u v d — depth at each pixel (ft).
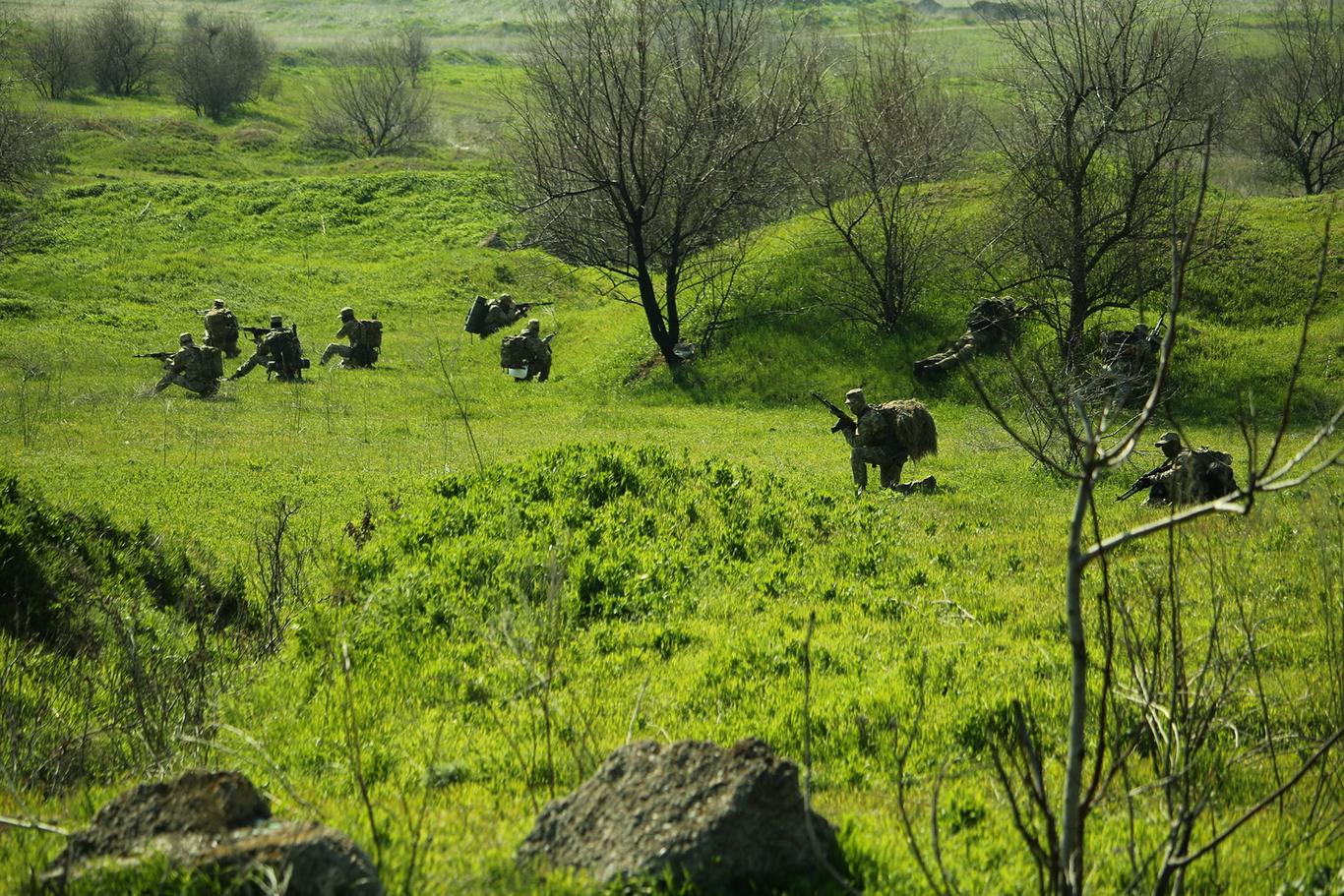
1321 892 24.68
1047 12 155.43
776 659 43.98
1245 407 145.38
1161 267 156.66
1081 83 148.97
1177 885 21.11
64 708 40.91
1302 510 58.13
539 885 23.04
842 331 176.65
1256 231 179.42
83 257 247.50
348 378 175.32
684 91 175.11
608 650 47.55
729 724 37.40
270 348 167.02
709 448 126.31
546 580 51.96
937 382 163.63
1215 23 160.25
